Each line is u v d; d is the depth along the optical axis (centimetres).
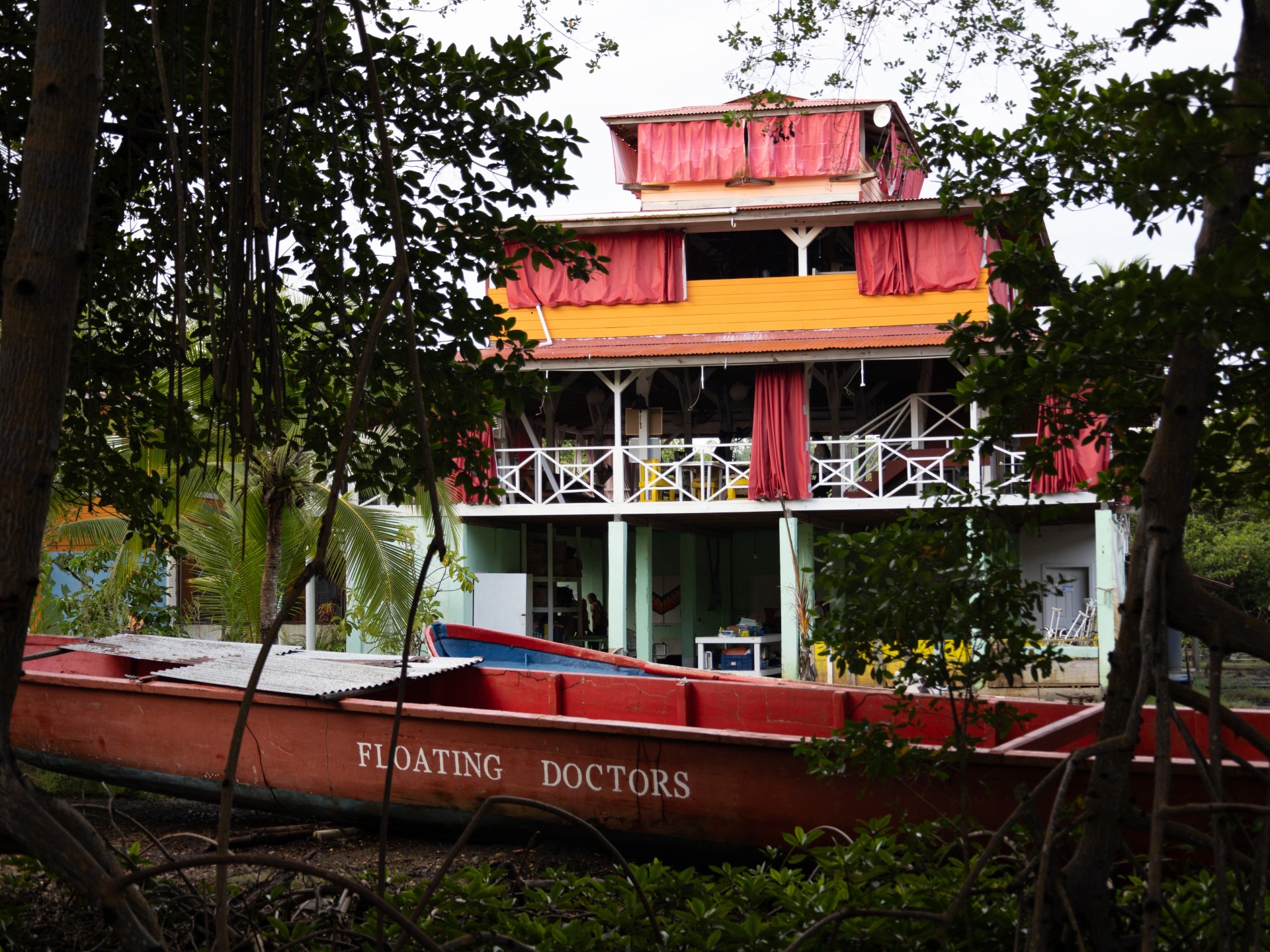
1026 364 332
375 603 1250
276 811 737
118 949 337
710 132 1795
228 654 875
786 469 1549
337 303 402
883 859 333
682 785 602
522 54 435
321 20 254
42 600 1165
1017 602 338
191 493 1077
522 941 285
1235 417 337
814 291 1656
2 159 417
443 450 486
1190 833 246
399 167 433
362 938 323
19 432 230
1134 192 228
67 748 795
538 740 641
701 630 2005
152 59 398
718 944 277
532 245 464
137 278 460
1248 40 249
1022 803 229
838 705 744
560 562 1909
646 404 1764
